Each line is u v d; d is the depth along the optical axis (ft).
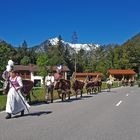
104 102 77.46
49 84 75.20
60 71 81.51
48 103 73.92
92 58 565.94
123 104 71.67
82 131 36.06
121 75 419.54
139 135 33.83
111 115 50.78
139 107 64.49
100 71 456.45
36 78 348.38
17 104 47.57
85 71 496.23
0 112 55.21
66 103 74.08
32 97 90.48
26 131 35.88
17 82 47.44
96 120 44.91
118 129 37.52
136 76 423.64
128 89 172.35
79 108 61.93
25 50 517.14
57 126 39.45
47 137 32.53
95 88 130.00
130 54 460.96
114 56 472.44
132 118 47.21
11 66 47.96
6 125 40.14
